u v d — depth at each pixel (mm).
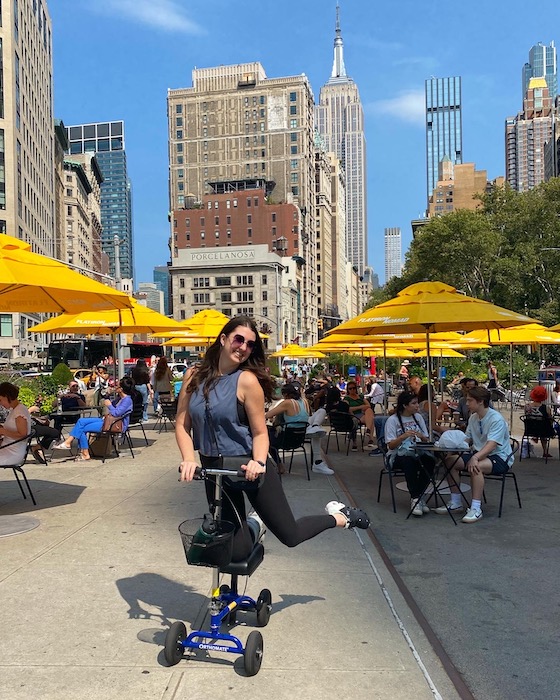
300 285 128875
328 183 178625
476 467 7004
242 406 3516
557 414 15227
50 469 10023
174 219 126562
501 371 32281
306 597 4492
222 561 3311
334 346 19625
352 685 3277
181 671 3396
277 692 3195
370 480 9609
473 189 159375
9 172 62438
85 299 7715
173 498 7707
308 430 9805
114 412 11062
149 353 49500
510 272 50500
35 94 78062
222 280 108875
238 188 129875
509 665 3648
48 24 91375
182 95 141500
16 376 21688
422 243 54438
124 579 4758
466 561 5590
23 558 5266
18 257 6543
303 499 7887
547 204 51312
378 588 4684
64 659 3508
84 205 142000
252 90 139000
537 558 5660
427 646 3750
